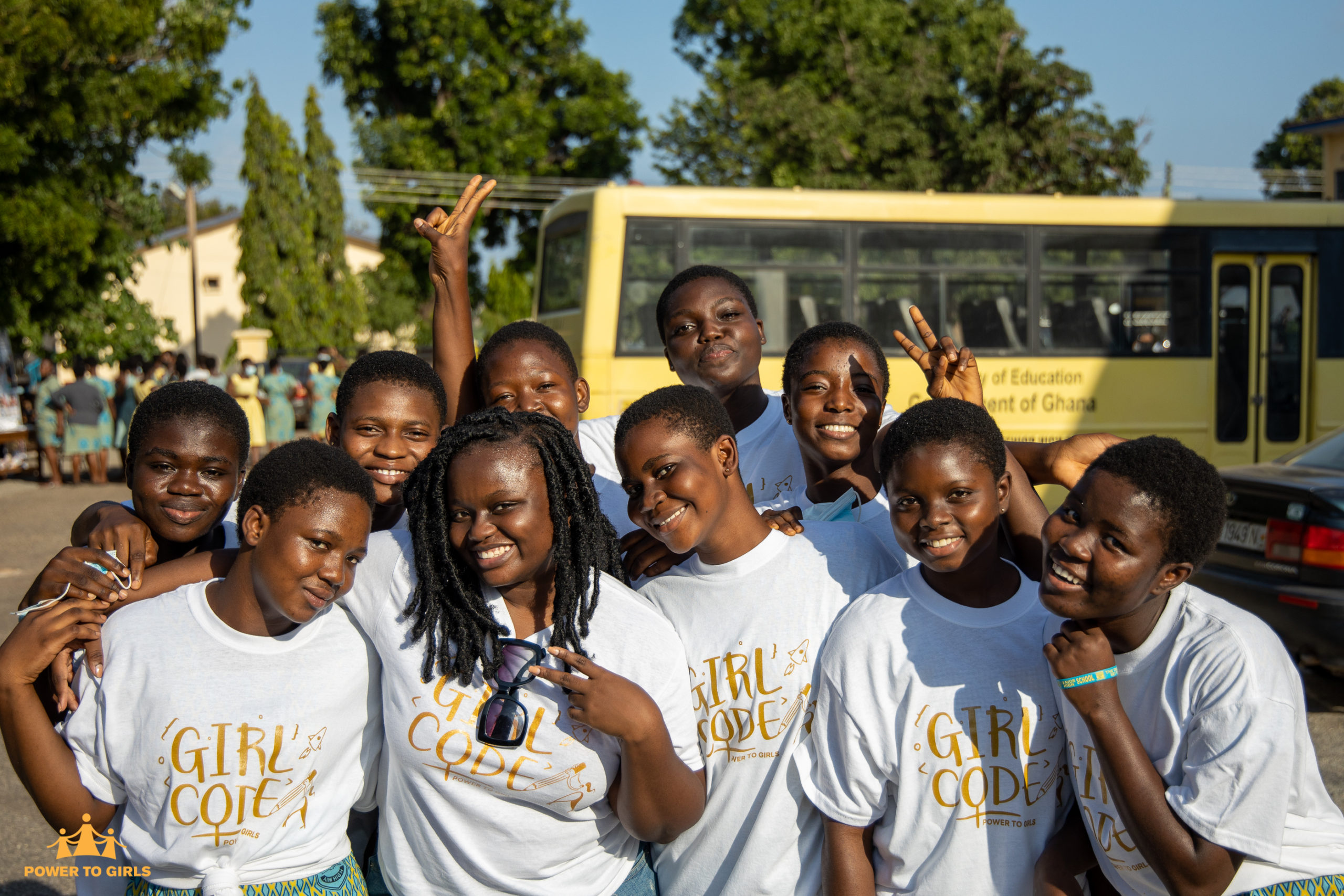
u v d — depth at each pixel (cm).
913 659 216
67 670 211
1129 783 191
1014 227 925
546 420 217
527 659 212
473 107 2739
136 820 212
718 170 2609
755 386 338
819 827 229
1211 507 191
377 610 219
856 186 2072
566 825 215
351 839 248
